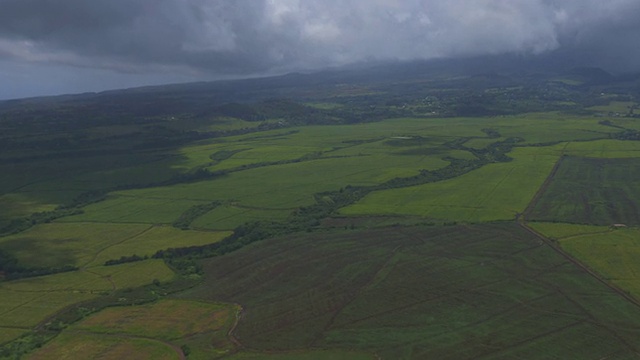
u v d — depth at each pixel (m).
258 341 144.12
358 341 142.50
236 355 137.38
